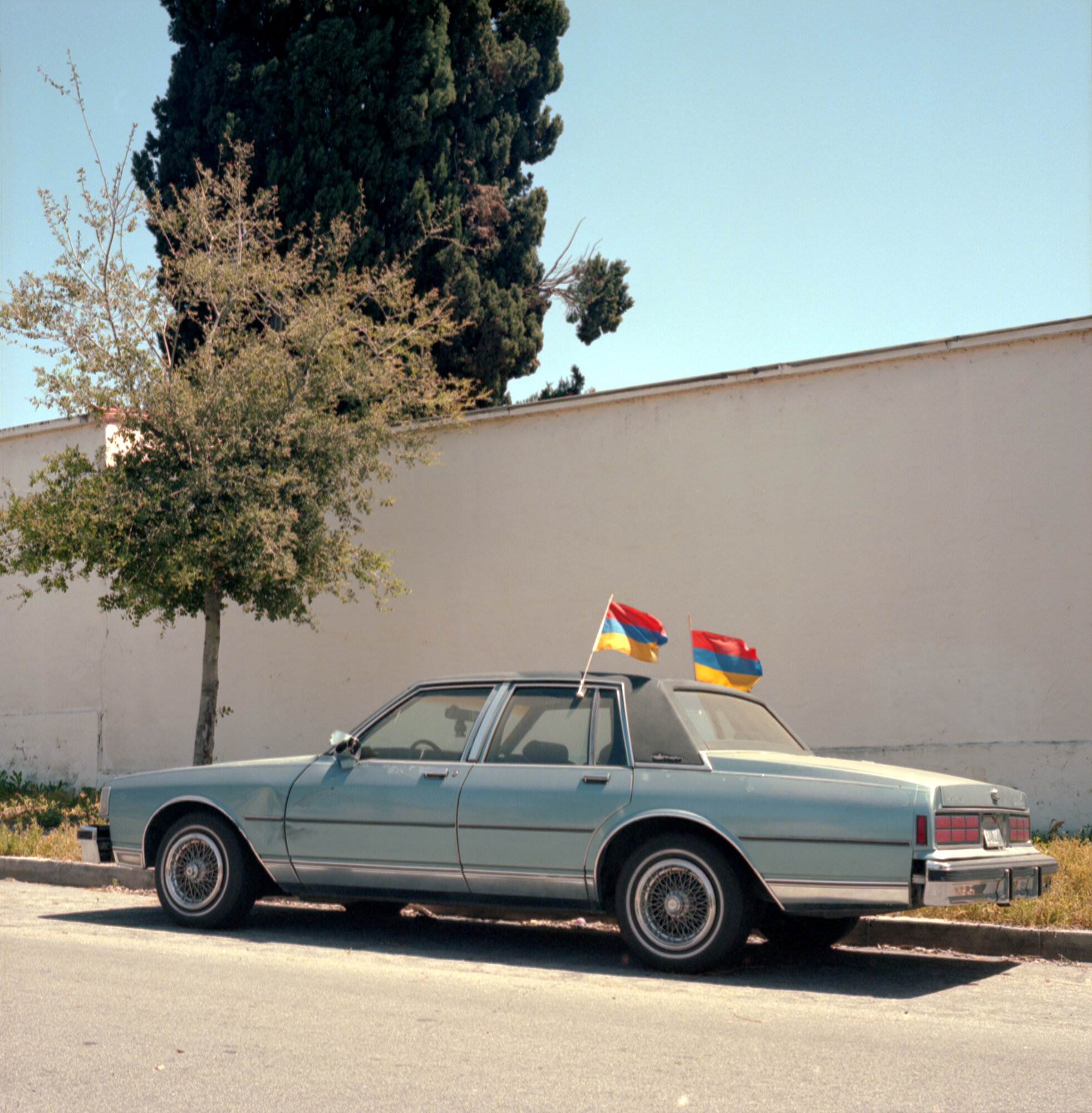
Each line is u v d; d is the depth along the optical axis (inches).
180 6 805.9
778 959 273.9
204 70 788.6
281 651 631.2
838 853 236.7
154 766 660.1
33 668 712.4
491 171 866.1
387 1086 163.6
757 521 512.7
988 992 237.1
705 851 247.4
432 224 732.0
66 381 504.4
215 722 579.5
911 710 470.9
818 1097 162.4
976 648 460.4
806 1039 195.2
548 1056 181.0
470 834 268.5
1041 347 458.9
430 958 269.3
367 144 770.2
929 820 232.7
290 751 621.3
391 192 780.6
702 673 365.1
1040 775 442.6
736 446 521.7
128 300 516.7
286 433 495.5
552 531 564.4
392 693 597.3
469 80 848.9
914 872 231.9
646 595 536.4
